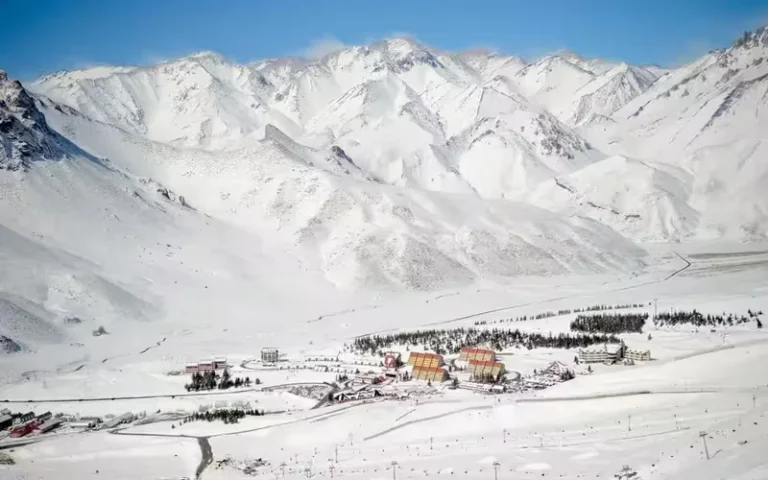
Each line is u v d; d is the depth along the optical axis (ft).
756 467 388.98
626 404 541.75
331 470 472.44
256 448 533.55
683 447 442.91
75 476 491.31
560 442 488.85
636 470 422.00
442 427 544.21
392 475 453.17
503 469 449.06
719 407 510.17
